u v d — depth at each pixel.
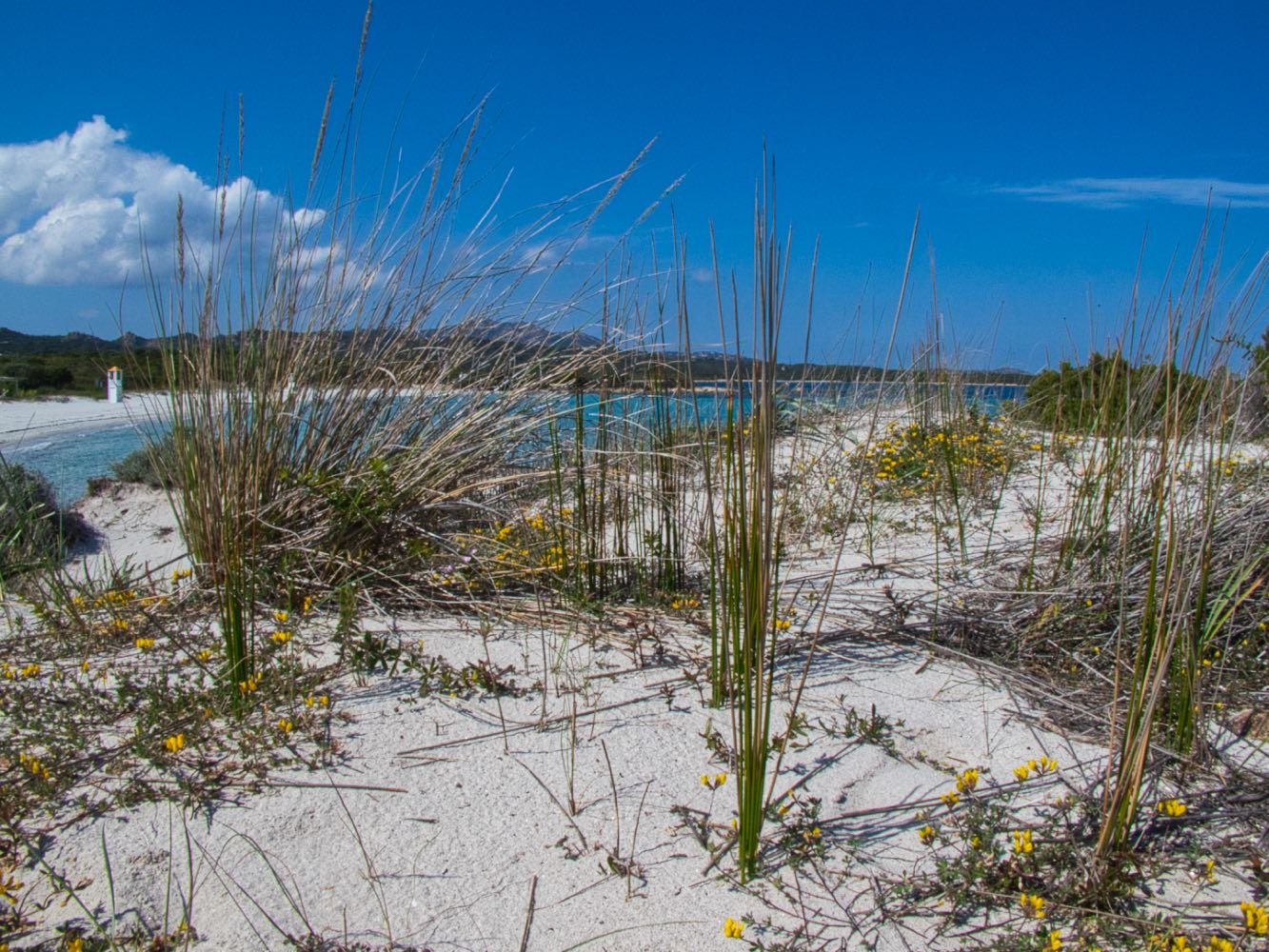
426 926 2.02
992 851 2.16
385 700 2.95
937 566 3.73
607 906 2.07
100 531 6.88
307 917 2.05
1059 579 3.73
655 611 3.68
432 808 2.40
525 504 4.27
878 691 3.07
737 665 2.72
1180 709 2.65
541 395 4.20
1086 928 1.98
